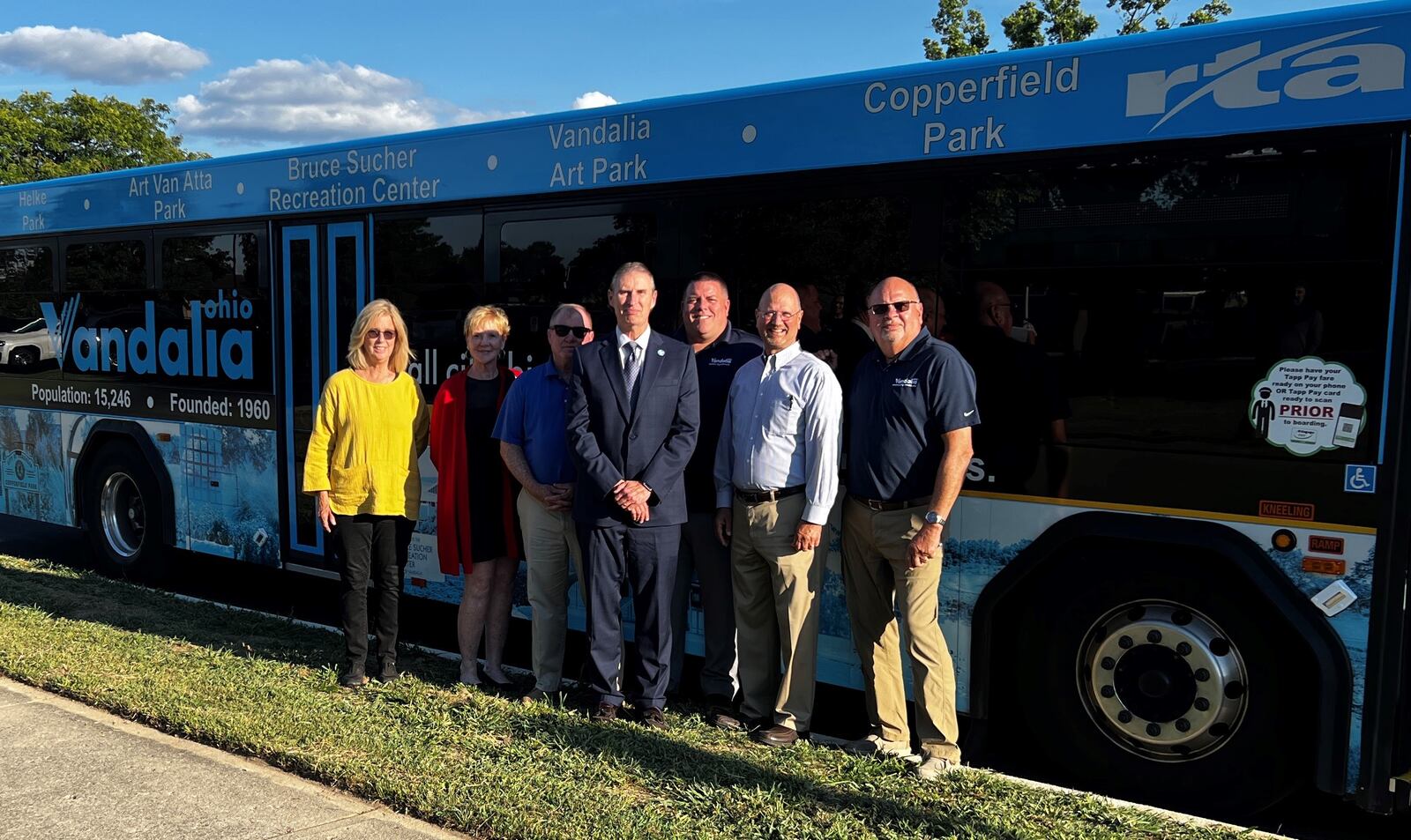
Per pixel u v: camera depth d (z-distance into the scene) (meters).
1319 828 4.25
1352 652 3.75
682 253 5.17
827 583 4.87
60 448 8.50
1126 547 4.23
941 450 4.17
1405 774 3.70
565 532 4.98
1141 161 4.08
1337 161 3.74
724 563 4.87
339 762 4.07
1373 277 3.69
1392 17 3.63
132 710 4.65
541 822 3.58
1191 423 4.00
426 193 6.13
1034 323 4.30
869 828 3.68
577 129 5.50
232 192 7.10
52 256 8.44
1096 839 3.60
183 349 7.50
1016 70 4.30
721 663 4.95
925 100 4.50
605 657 4.71
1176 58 3.99
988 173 4.38
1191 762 4.16
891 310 4.14
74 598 6.89
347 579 5.17
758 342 4.82
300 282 6.79
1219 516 3.96
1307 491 3.80
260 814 3.71
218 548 7.38
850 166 4.67
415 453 5.31
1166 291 4.04
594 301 5.48
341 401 5.10
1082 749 4.36
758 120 4.91
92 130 46.03
